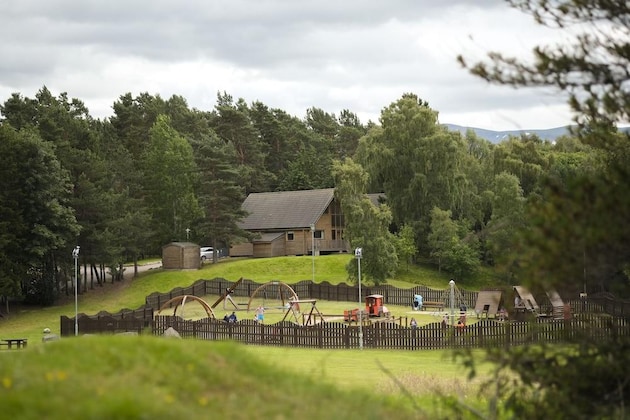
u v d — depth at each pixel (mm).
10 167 71125
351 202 80375
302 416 12539
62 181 73188
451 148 92875
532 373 14367
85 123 101562
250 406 12602
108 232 78375
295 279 84500
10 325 65938
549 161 97250
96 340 14742
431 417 14938
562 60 14539
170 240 101438
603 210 12695
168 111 153750
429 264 95812
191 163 103125
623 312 55031
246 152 130750
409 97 97875
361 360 40312
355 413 13344
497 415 15727
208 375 13609
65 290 80688
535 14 14875
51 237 70812
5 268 68500
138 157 123750
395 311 68500
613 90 14445
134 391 12055
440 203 93812
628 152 16234
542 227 13219
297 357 41031
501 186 81500
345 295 75188
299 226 97812
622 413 13531
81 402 11398
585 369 14180
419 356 43125
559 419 14008
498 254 15602
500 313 60906
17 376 12406
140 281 83500
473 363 14719
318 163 139625
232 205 93312
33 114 100062
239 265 88562
